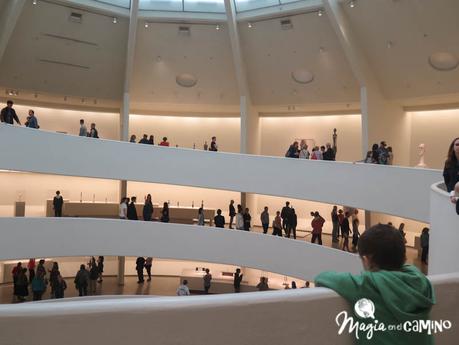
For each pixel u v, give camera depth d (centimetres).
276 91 2288
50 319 165
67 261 2353
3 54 1991
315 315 200
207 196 2580
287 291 202
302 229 2378
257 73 2241
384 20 1788
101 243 1820
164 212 1966
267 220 1945
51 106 2412
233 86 2317
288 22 1969
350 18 1881
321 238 1994
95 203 2303
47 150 1664
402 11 1709
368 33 1888
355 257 1625
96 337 171
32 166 1625
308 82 2188
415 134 2236
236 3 2012
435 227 736
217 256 1906
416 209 1396
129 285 2269
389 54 1909
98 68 2194
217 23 2055
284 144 2530
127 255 1862
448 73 1834
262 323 193
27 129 1612
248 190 1855
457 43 1692
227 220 2545
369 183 1577
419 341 199
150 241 1892
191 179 1881
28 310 163
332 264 1694
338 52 2005
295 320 198
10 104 1650
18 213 2070
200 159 1891
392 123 2158
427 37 1741
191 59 2202
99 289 2175
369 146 2034
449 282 231
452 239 606
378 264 213
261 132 2577
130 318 175
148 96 2369
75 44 2067
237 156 1877
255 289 2108
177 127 2636
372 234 216
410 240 2111
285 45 2064
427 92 1964
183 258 1908
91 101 2384
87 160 1761
